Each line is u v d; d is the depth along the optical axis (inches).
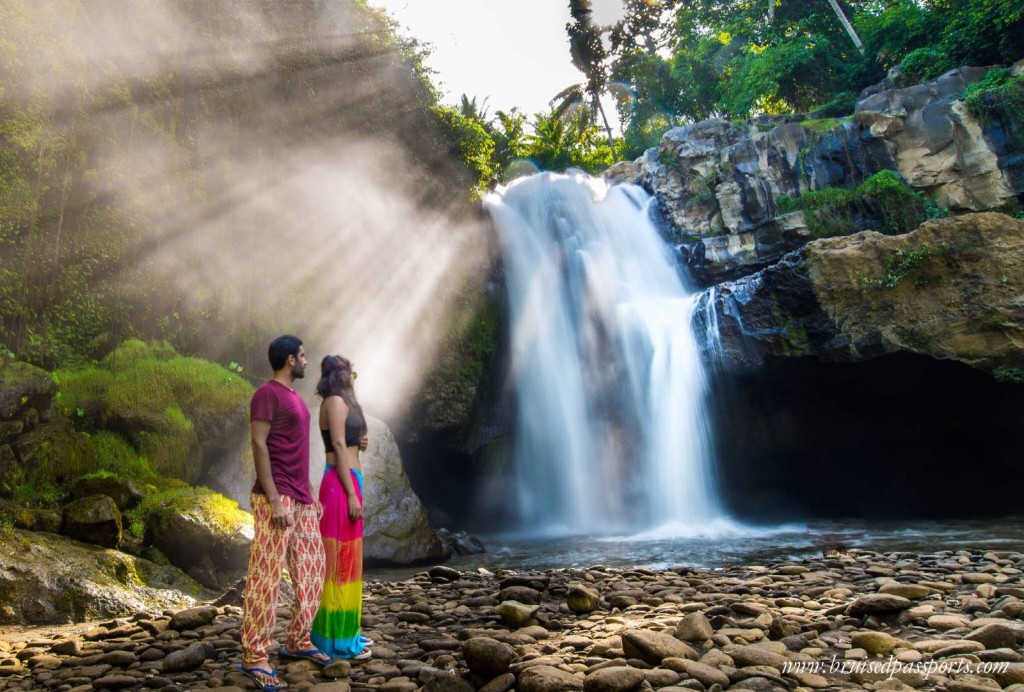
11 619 255.0
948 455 716.7
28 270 381.7
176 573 320.8
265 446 174.7
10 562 267.1
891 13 1008.2
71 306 402.3
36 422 331.6
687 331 702.5
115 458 360.2
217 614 247.6
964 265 601.3
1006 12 799.1
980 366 594.9
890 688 149.9
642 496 706.8
